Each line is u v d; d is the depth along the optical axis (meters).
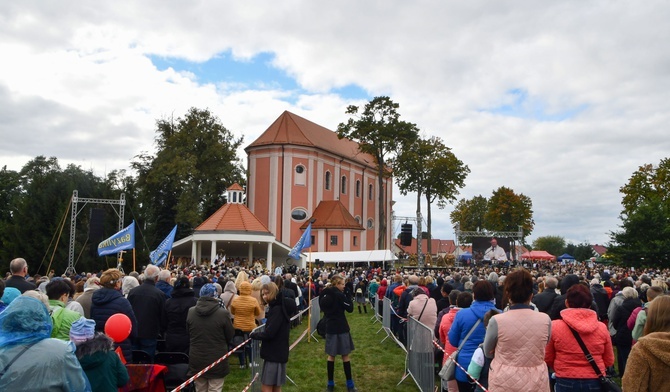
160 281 11.29
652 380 3.80
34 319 4.12
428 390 8.75
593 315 5.50
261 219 62.94
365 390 10.38
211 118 62.31
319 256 50.62
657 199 46.47
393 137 61.38
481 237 58.91
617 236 44.50
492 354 5.46
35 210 39.97
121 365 5.23
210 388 7.90
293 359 13.64
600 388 5.31
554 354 5.55
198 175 58.44
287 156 62.72
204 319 7.94
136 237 43.72
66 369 4.15
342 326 10.17
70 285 7.76
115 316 5.84
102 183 43.59
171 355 8.87
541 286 12.23
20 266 8.98
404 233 44.62
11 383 3.93
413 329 10.69
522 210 89.50
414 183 70.81
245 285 12.00
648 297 9.02
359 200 75.44
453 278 16.88
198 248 49.09
